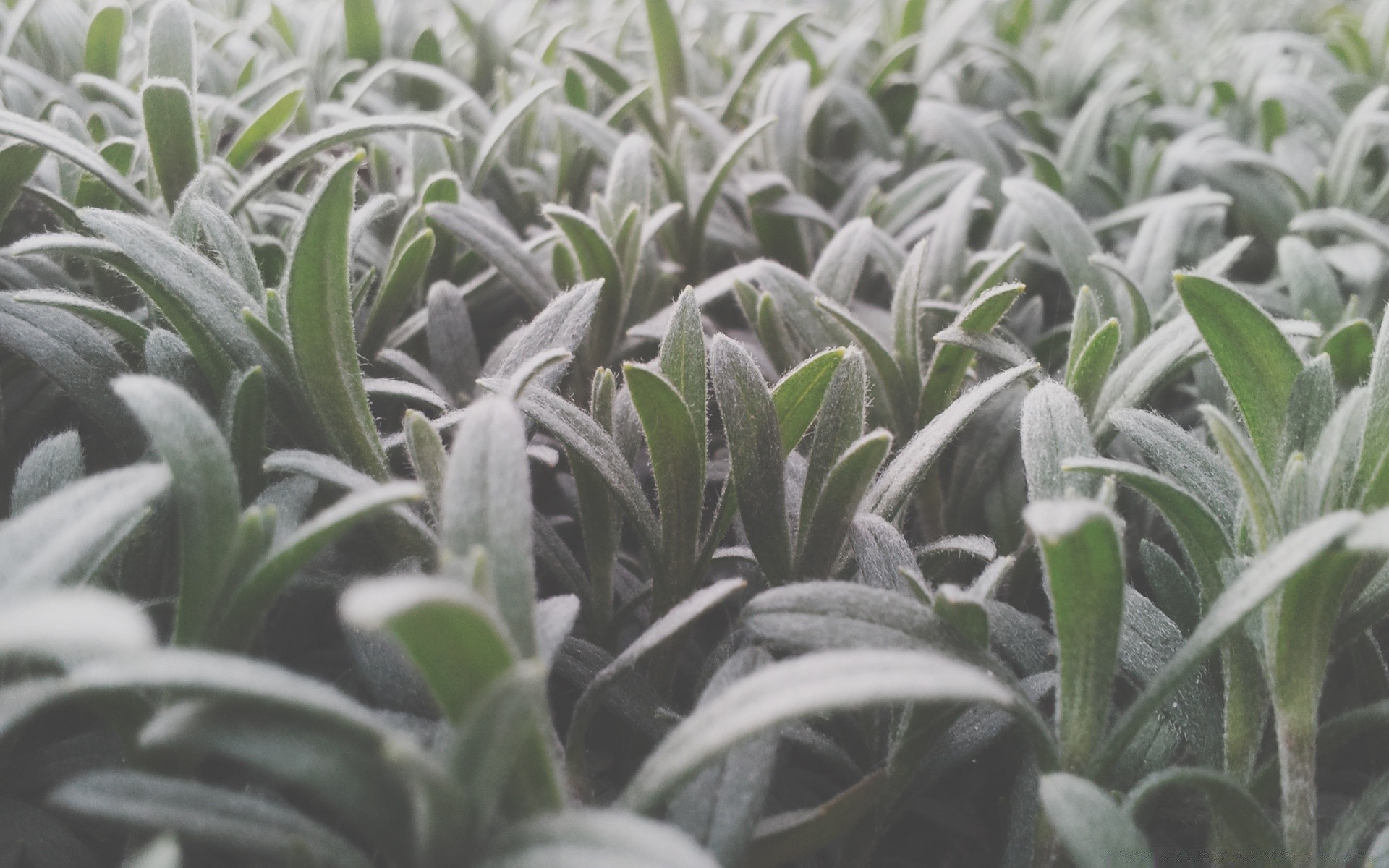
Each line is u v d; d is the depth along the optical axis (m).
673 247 0.30
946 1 0.47
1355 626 0.17
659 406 0.17
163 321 0.21
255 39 0.40
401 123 0.21
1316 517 0.16
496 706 0.13
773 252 0.31
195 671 0.12
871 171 0.34
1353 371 0.22
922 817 0.20
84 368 0.19
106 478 0.14
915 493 0.23
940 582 0.22
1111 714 0.19
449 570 0.13
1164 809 0.18
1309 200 0.32
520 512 0.14
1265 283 0.34
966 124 0.34
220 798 0.13
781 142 0.32
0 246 0.25
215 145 0.28
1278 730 0.16
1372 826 0.18
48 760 0.17
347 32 0.36
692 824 0.15
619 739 0.20
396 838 0.13
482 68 0.38
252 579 0.15
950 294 0.26
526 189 0.31
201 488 0.15
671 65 0.34
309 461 0.17
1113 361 0.23
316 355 0.18
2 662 0.16
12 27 0.28
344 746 0.13
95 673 0.12
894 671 0.14
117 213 0.18
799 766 0.20
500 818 0.14
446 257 0.26
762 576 0.20
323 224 0.17
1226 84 0.40
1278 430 0.18
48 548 0.14
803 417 0.20
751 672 0.16
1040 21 0.59
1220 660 0.18
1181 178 0.37
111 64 0.28
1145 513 0.23
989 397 0.18
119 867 0.17
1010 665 0.20
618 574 0.21
